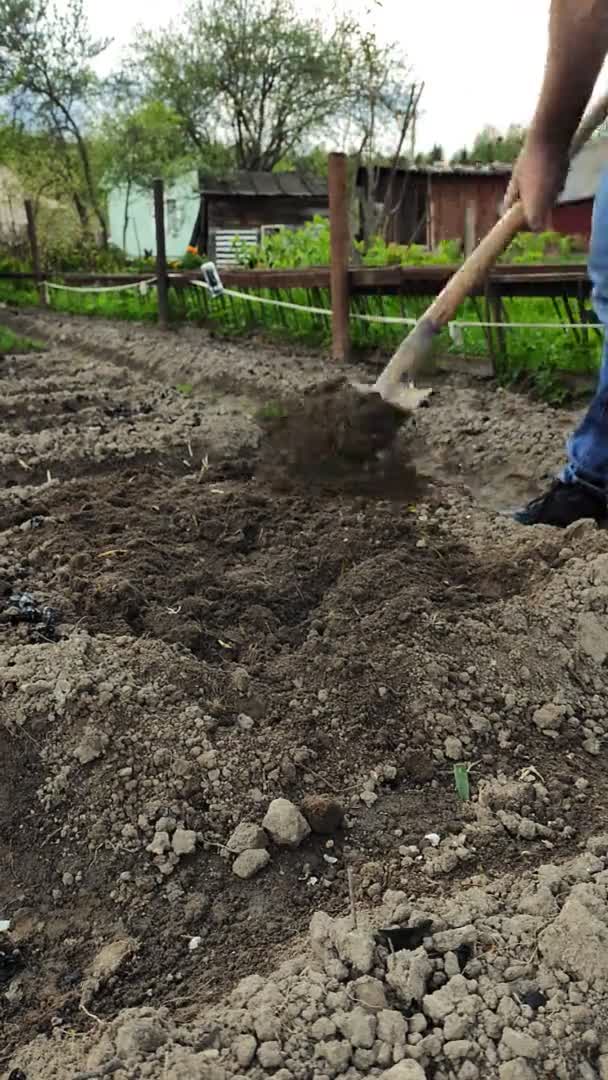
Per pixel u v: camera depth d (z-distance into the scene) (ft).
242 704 6.73
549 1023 4.19
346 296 22.09
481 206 59.47
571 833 5.75
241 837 5.60
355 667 7.02
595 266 8.75
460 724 6.66
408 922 4.80
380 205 38.81
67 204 84.23
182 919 5.24
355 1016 4.24
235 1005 4.46
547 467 12.48
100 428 15.17
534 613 7.79
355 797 6.07
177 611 8.01
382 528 9.56
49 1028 4.66
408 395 9.43
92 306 42.88
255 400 18.90
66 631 7.70
